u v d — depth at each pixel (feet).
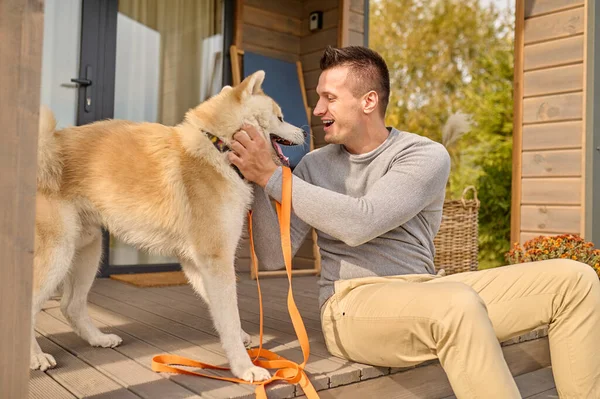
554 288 5.90
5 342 4.17
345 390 5.93
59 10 12.88
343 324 6.11
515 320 6.11
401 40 37.76
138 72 14.28
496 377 4.82
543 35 14.10
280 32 16.79
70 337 7.51
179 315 9.07
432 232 6.84
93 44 13.34
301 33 17.20
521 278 6.16
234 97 6.98
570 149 13.53
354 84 6.42
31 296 4.30
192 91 15.26
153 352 6.80
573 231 13.41
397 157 6.34
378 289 5.84
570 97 13.55
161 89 14.69
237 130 6.79
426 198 6.08
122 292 11.27
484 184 24.98
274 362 6.01
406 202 5.90
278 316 9.16
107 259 13.55
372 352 5.91
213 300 6.12
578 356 5.77
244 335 7.03
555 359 5.96
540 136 14.12
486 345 4.87
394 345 5.65
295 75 16.63
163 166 6.58
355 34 16.31
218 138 6.70
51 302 9.73
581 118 13.30
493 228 24.88
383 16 38.22
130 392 5.32
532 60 14.32
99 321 8.61
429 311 5.15
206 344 7.23
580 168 13.30
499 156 26.37
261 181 6.12
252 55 15.78
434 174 6.10
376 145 6.72
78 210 6.51
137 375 5.85
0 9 4.05
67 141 6.55
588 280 5.80
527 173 14.38
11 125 4.14
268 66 16.05
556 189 13.78
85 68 13.23
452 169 27.40
